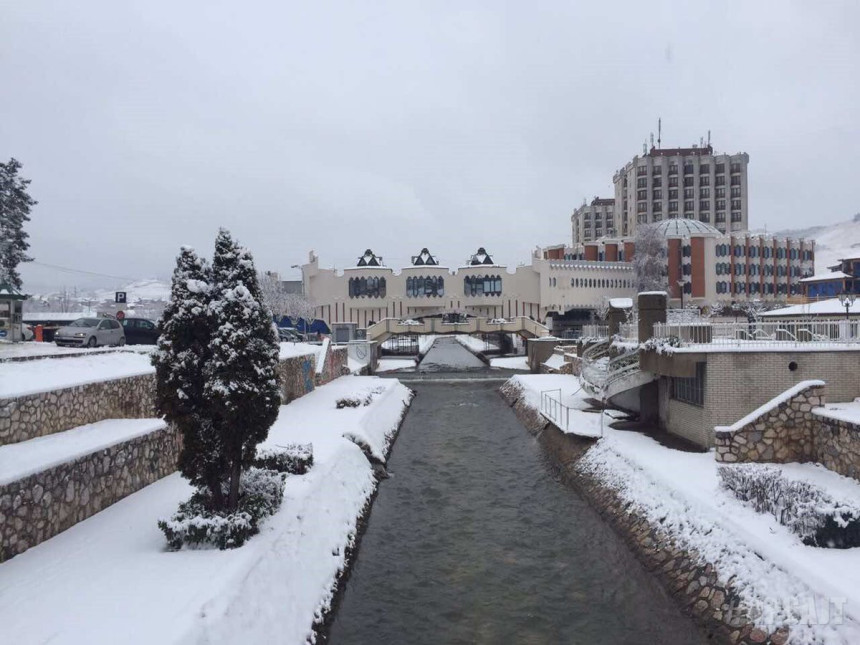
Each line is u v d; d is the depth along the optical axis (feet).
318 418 98.07
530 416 120.16
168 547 40.78
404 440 109.19
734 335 83.15
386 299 295.28
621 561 53.98
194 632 30.12
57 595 33.37
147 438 56.08
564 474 82.74
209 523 40.70
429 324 242.78
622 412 99.30
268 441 77.92
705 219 387.96
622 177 415.85
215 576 36.06
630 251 340.59
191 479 43.62
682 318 123.44
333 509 58.08
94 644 28.32
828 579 36.22
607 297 291.99
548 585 50.14
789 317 139.74
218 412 41.93
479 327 243.81
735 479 51.44
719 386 69.41
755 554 42.57
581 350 150.20
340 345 214.90
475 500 73.10
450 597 48.37
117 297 153.69
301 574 43.91
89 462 46.91
